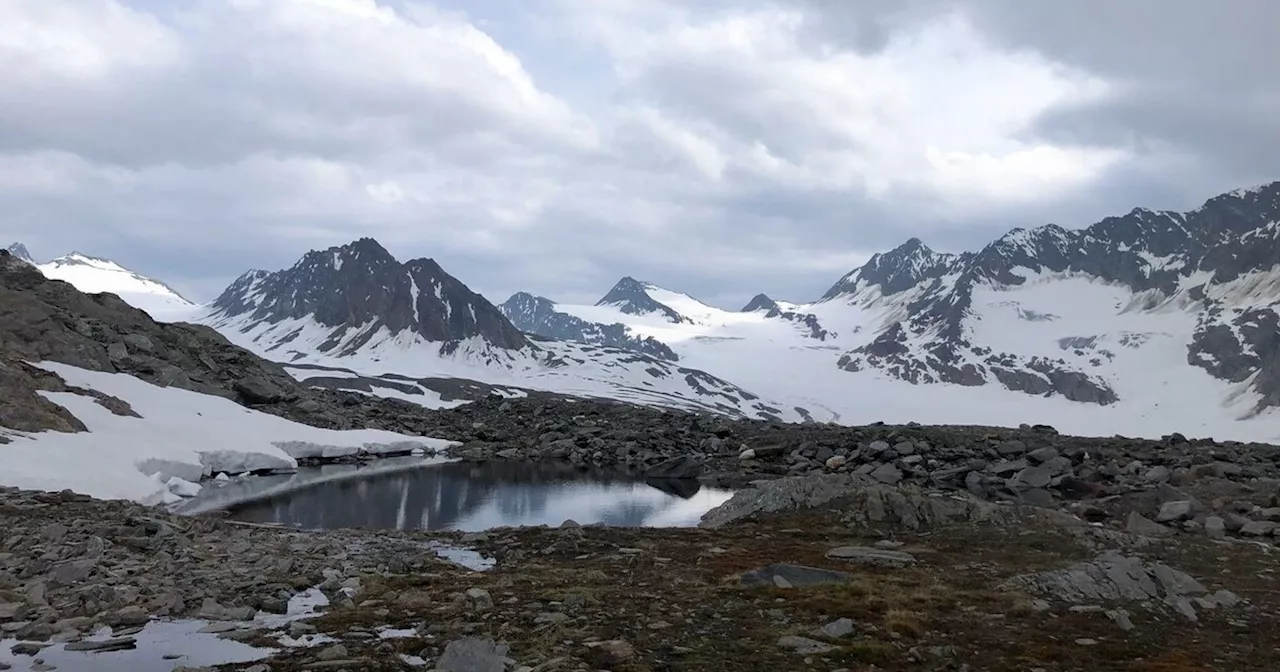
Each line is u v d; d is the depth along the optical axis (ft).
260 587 63.05
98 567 65.51
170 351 264.93
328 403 306.35
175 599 56.80
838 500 109.09
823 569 71.20
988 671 45.06
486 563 80.59
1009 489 144.66
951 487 149.79
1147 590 63.67
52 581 61.62
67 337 220.43
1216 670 46.19
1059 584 63.77
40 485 114.42
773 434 242.58
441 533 101.30
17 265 262.88
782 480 119.65
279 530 100.48
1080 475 146.72
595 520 131.03
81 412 170.19
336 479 187.52
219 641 49.16
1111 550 83.87
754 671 43.75
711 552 82.79
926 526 97.86
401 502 151.64
